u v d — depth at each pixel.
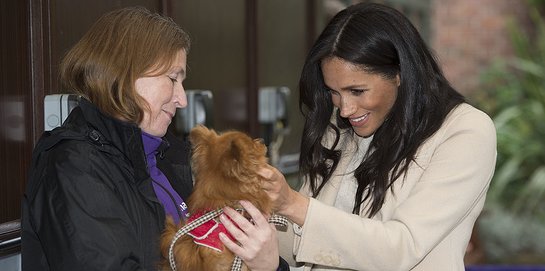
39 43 2.52
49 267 1.89
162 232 2.00
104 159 1.89
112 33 1.94
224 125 4.05
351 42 2.11
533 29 10.67
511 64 10.12
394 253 2.02
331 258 2.06
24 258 1.94
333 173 2.38
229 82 4.12
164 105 2.03
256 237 1.97
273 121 4.54
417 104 2.16
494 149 2.13
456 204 2.06
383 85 2.15
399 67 2.16
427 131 2.14
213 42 3.90
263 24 4.52
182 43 2.03
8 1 2.42
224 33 4.04
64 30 2.62
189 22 3.61
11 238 2.42
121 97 1.91
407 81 2.13
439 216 2.04
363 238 2.03
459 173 2.07
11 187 2.47
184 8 3.55
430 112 2.16
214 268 1.99
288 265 2.25
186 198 2.28
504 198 8.73
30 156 2.54
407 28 2.15
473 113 2.15
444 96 2.19
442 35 11.12
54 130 1.94
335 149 2.42
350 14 2.18
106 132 1.93
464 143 2.09
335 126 2.41
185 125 3.44
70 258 1.77
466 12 10.98
